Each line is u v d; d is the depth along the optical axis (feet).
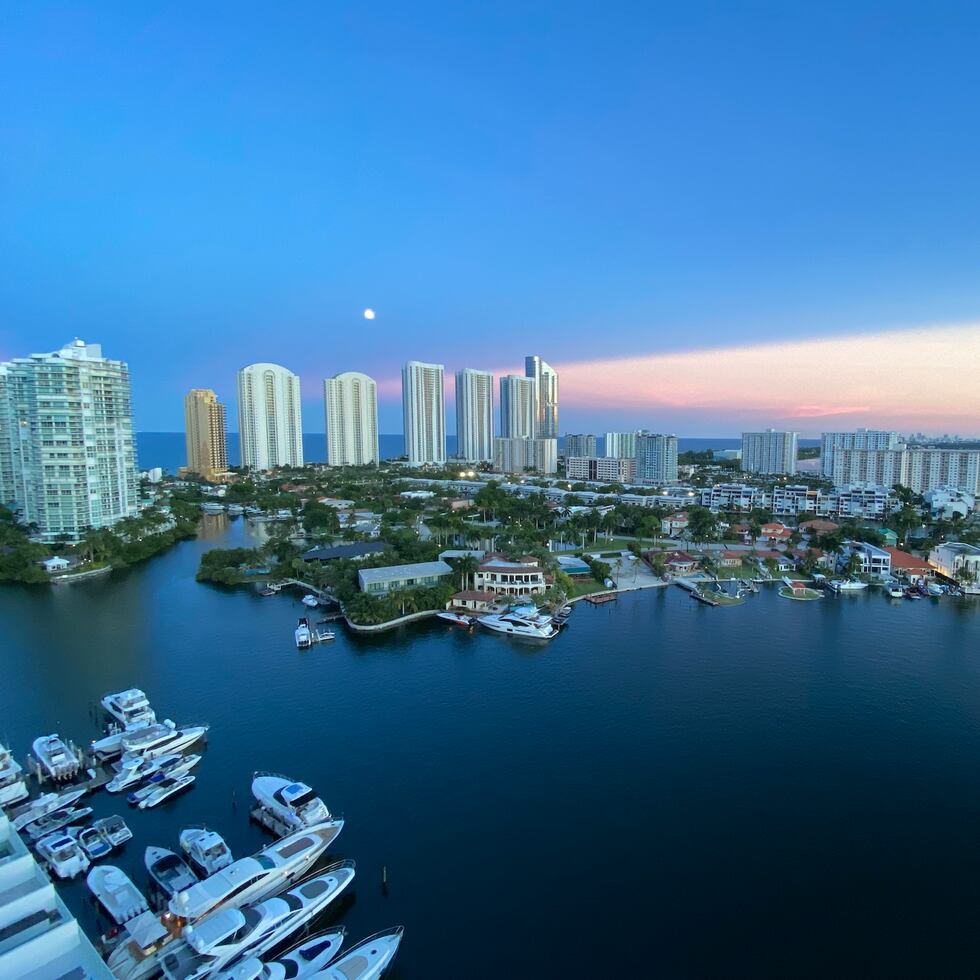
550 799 235.20
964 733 285.43
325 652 388.57
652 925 177.68
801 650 389.19
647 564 638.12
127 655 383.04
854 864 202.69
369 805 231.09
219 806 234.17
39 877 152.46
